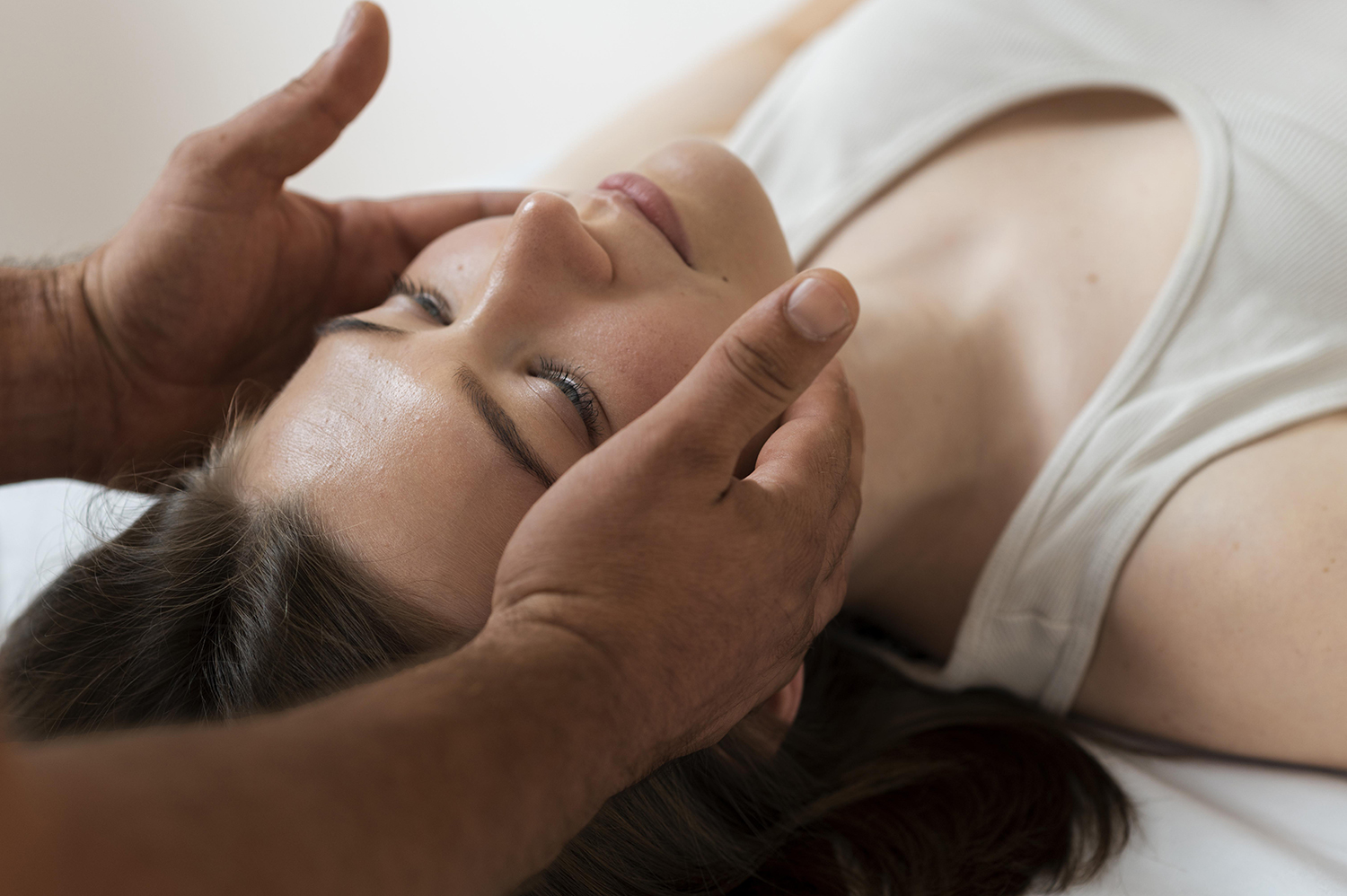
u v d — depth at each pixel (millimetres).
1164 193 980
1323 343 875
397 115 2338
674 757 540
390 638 625
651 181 737
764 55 1524
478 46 2297
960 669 976
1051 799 838
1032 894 766
